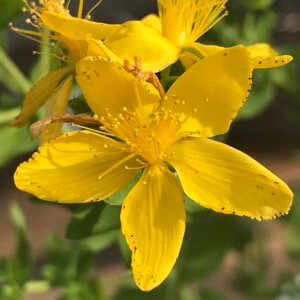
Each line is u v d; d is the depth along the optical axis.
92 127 0.05
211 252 0.07
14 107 0.07
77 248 0.06
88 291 0.06
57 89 0.05
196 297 0.08
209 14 0.05
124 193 0.05
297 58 0.07
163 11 0.05
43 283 0.06
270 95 0.07
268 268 0.09
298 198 0.08
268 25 0.07
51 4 0.05
